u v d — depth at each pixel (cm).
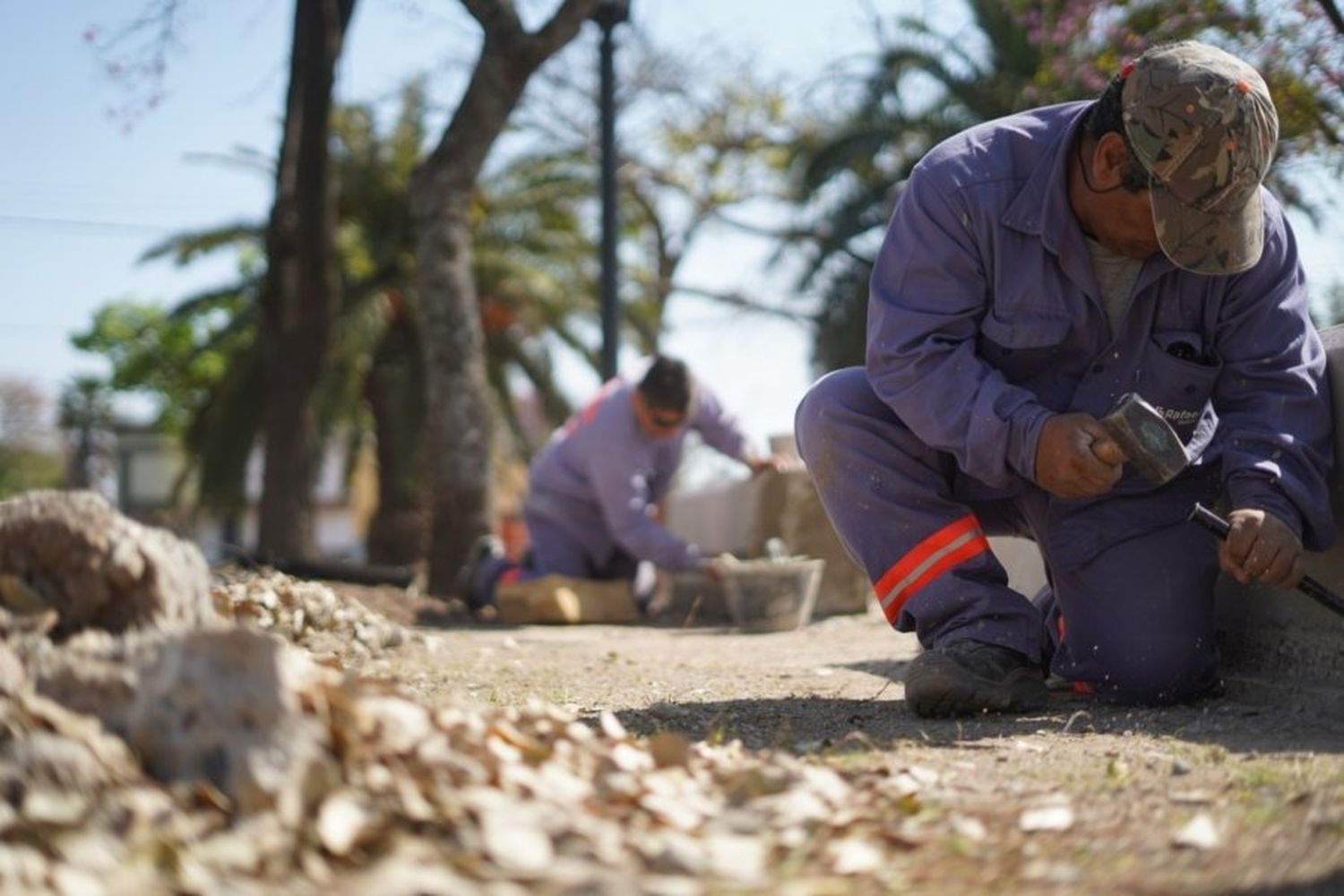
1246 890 215
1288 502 382
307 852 210
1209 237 367
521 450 2598
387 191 2327
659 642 727
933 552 413
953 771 304
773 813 245
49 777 215
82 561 276
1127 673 406
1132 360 401
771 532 1010
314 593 609
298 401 1422
